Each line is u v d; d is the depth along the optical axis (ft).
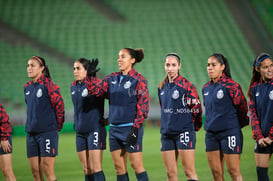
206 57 274.36
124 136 67.62
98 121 72.38
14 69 253.65
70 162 115.96
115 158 68.90
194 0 323.37
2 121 66.49
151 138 166.81
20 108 221.87
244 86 248.73
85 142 73.67
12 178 68.69
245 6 315.78
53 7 307.58
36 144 69.36
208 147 65.46
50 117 68.64
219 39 289.74
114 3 316.19
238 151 63.41
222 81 64.39
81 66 73.77
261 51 281.13
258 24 299.38
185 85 65.05
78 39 283.59
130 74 68.85
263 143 61.05
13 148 146.41
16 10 301.22
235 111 64.13
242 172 92.53
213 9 315.17
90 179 73.87
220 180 65.77
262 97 62.39
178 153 68.03
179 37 290.35
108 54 272.10
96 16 304.71
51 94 68.03
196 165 104.58
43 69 70.28
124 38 287.48
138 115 66.08
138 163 66.90
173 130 64.80
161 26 298.97
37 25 290.97
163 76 257.34
